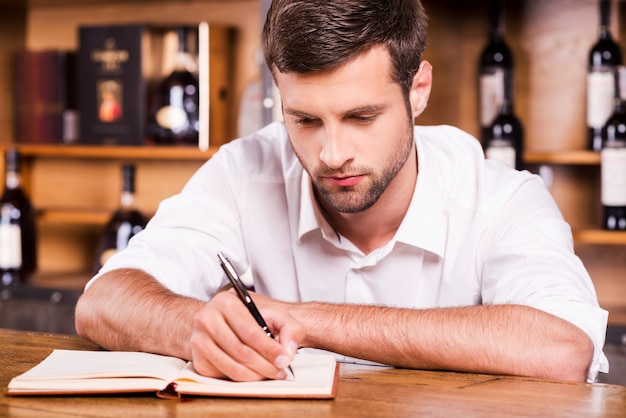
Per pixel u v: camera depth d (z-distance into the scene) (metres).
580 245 2.95
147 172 3.46
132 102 3.19
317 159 1.46
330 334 1.41
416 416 1.12
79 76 3.28
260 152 1.95
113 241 3.15
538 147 2.95
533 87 2.95
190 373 1.27
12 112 3.60
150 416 1.13
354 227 1.76
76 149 3.28
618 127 2.70
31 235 3.38
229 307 1.26
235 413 1.14
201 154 3.07
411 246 1.77
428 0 2.81
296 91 1.42
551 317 1.41
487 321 1.39
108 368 1.28
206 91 3.11
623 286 2.90
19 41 3.63
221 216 1.88
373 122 1.44
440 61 2.90
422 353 1.38
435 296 1.79
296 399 1.21
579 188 2.92
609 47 2.76
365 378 1.34
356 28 1.38
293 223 1.86
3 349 1.54
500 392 1.25
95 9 3.52
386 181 1.49
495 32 2.83
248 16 3.25
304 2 1.39
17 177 3.37
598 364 1.46
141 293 1.52
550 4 2.92
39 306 3.19
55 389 1.23
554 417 1.12
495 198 1.76
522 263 1.61
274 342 1.25
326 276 1.83
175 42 3.23
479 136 2.97
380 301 1.81
